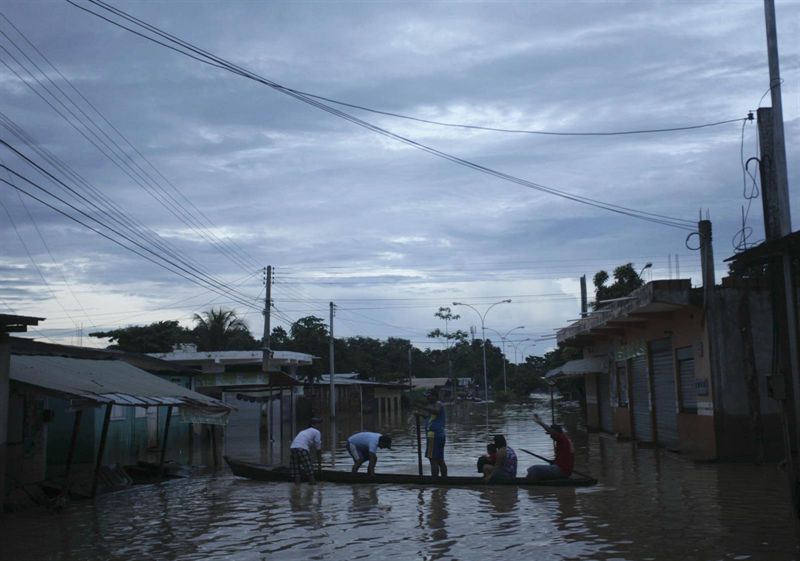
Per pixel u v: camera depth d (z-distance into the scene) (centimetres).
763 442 1852
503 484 1564
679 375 2195
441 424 1684
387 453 2577
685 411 2158
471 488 1541
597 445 2650
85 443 2169
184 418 2092
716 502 1288
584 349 3703
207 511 1370
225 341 5338
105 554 1023
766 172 1769
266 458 2570
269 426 3359
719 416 1881
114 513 1383
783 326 1739
